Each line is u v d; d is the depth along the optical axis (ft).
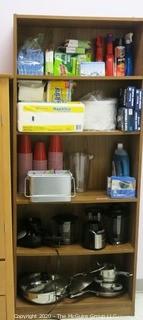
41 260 8.00
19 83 6.81
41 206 7.82
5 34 7.20
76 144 7.73
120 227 7.57
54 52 7.01
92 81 7.54
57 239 7.36
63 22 6.86
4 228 6.30
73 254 7.18
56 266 8.05
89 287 7.68
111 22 6.85
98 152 7.80
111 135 7.49
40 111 6.67
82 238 7.56
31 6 7.18
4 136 6.08
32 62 6.77
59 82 7.00
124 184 7.16
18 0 7.13
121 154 7.53
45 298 7.22
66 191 6.89
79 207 7.94
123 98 7.04
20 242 7.30
